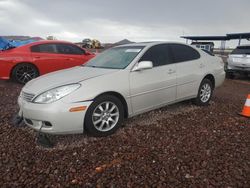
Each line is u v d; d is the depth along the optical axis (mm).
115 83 4457
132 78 4703
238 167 3377
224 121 5219
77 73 4668
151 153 3797
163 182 3078
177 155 3723
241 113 5715
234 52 13039
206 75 6246
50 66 8938
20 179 3176
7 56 8508
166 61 5383
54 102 3936
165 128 4781
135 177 3195
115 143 4152
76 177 3217
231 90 9555
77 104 4004
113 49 5754
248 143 4145
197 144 4094
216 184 3020
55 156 3740
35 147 4027
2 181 3137
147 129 4727
